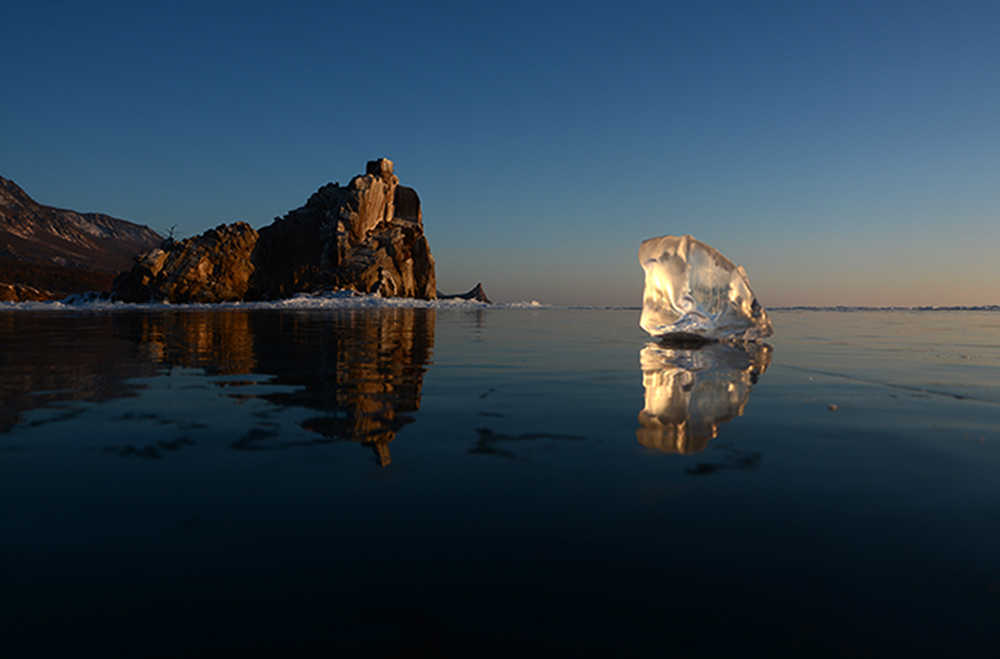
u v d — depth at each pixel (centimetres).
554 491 143
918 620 85
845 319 1769
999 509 129
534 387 321
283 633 82
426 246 6056
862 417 235
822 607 88
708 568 101
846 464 166
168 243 4831
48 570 100
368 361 462
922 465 164
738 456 175
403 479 152
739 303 664
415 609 89
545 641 80
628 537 115
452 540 113
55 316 1477
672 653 77
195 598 91
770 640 80
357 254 5456
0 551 107
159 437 198
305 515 126
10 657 76
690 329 664
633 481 150
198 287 4703
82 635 81
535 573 100
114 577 98
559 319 1611
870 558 104
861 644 79
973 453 177
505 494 141
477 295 6494
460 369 407
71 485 146
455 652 77
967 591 92
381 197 5850
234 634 82
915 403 270
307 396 289
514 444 191
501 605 90
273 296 5212
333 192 6050
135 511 127
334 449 183
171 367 411
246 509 129
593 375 374
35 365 414
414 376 369
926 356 519
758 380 350
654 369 408
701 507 131
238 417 234
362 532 117
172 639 81
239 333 818
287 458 172
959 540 112
